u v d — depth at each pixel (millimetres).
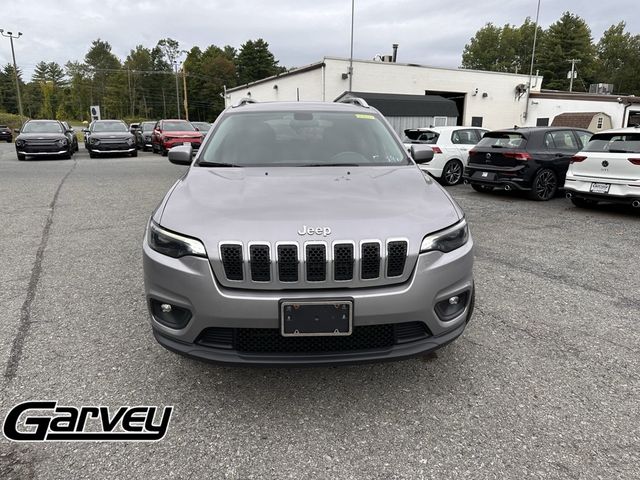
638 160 7340
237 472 2150
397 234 2420
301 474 2137
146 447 2314
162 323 2572
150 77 110438
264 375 2955
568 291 4406
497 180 9680
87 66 116750
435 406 2641
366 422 2508
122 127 21203
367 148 3744
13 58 52562
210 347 2455
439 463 2201
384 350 2449
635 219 7711
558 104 32062
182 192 2949
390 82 26812
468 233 2777
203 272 2365
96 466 2188
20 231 6543
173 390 2785
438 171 11750
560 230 6902
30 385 2816
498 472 2143
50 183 11352
